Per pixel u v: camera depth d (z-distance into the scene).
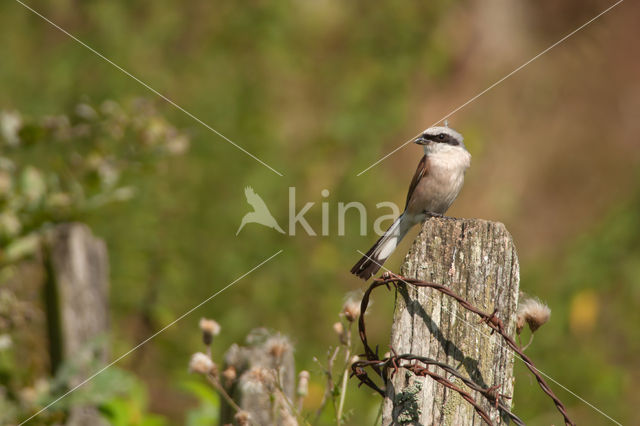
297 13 15.61
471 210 15.12
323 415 6.69
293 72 14.88
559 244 14.57
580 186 15.88
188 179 12.05
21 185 6.93
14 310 6.58
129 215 10.88
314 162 13.49
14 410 6.18
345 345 5.17
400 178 15.06
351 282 12.23
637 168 15.78
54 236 6.94
